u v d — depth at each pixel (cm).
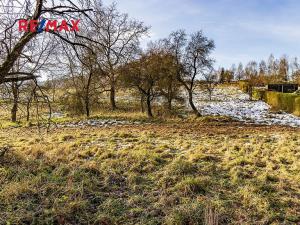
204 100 4559
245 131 1825
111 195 713
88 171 856
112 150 1138
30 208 632
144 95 2794
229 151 1116
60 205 641
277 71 8319
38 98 658
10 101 762
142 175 843
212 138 1519
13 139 1550
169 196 684
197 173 842
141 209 643
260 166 939
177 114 2744
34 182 744
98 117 2575
